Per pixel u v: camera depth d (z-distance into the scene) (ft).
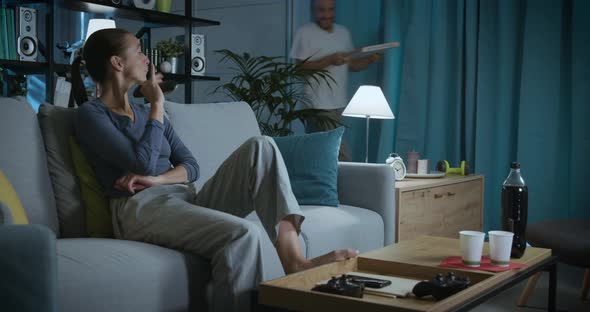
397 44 14.99
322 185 9.11
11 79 12.26
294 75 14.23
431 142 14.78
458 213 11.76
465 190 12.04
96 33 7.03
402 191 9.73
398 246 7.09
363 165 9.60
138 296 5.24
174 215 6.16
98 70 7.00
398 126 15.17
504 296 9.67
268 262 6.95
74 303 4.83
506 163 14.07
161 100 6.99
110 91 7.02
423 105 14.89
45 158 6.59
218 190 6.77
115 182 6.66
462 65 14.55
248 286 5.80
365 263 6.38
